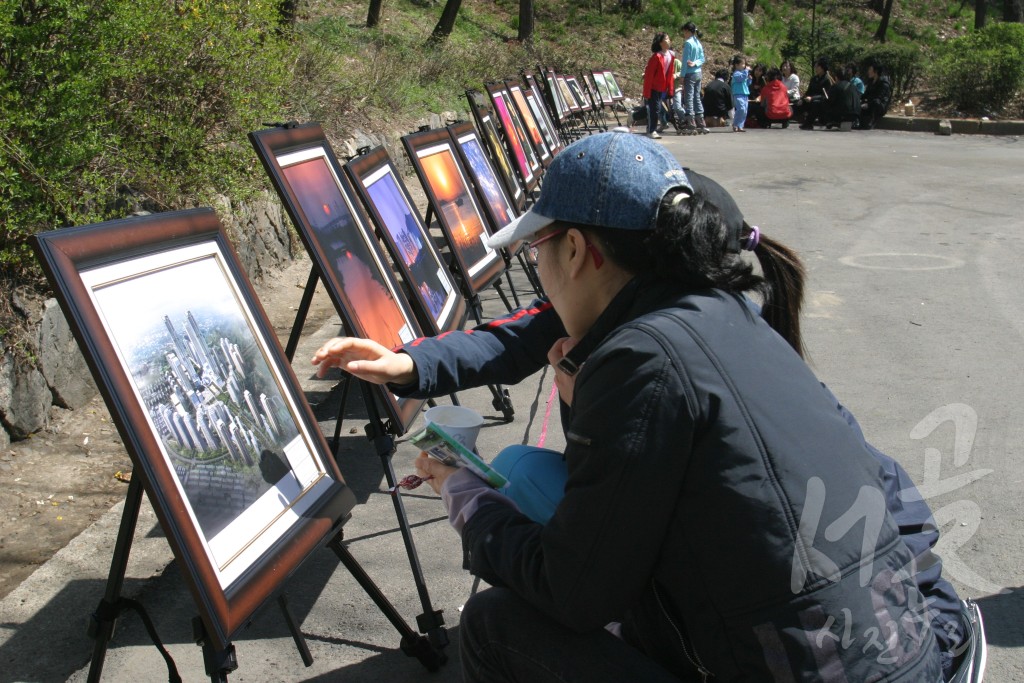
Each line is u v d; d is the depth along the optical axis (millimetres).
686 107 18812
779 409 1663
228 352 2285
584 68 20906
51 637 2908
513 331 2459
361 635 3020
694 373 1627
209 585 1923
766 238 2109
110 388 1839
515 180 7438
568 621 1757
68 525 3543
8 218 4125
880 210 10203
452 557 3490
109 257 1955
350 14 19328
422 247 4086
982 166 13609
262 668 2840
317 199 3102
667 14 30344
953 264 7781
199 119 6148
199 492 2016
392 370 2256
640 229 1787
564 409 2129
